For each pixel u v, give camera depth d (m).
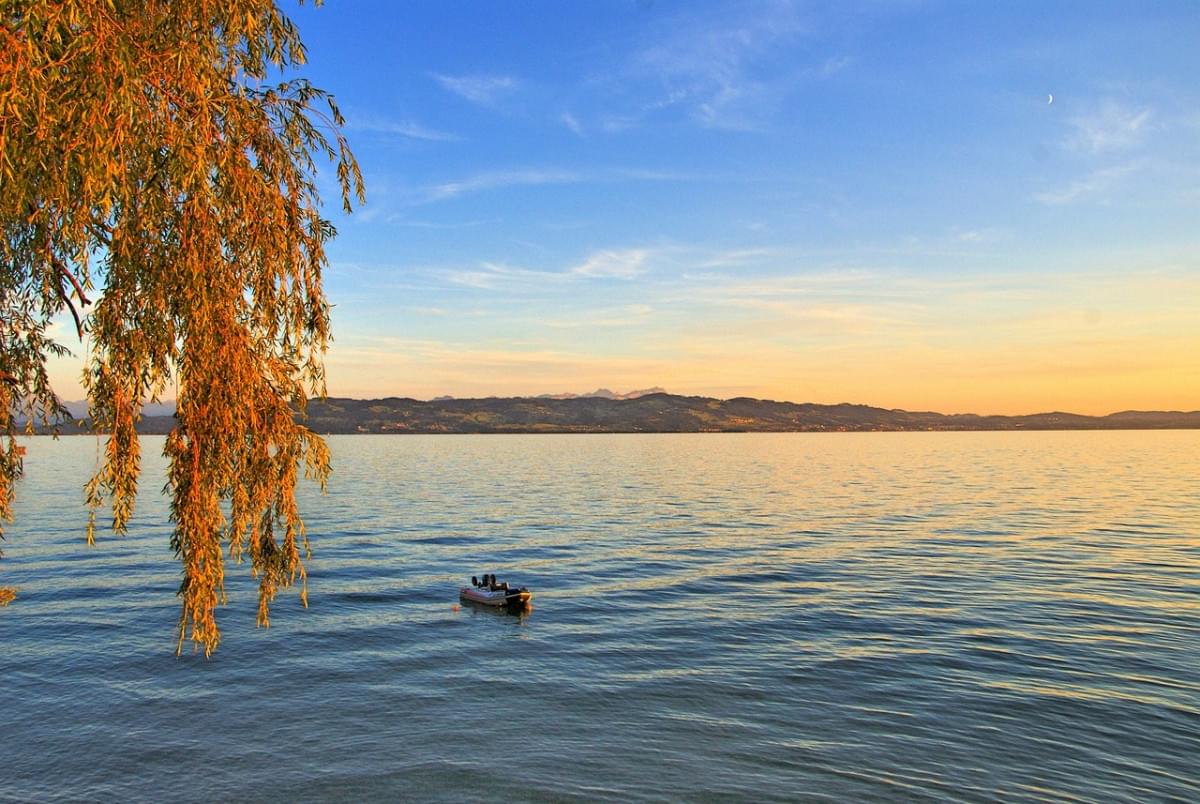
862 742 23.39
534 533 71.19
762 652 32.38
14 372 10.57
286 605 42.00
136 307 9.34
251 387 9.65
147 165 8.98
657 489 123.62
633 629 36.72
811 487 124.12
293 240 10.40
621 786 21.23
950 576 47.66
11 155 7.80
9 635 35.12
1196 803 19.47
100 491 9.43
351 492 118.38
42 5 7.61
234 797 20.83
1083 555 54.88
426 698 27.75
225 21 9.64
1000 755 22.27
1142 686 27.23
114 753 23.38
